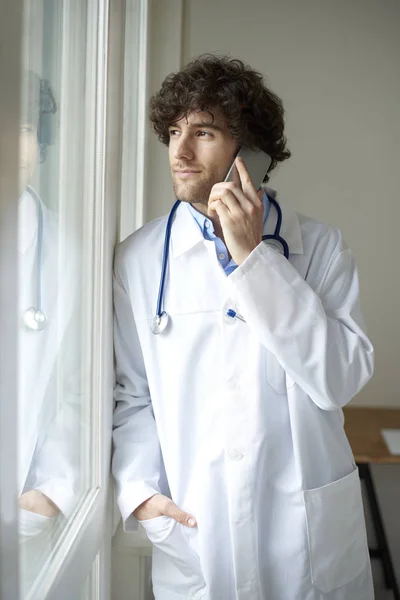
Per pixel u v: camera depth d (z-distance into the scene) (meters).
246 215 1.24
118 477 1.37
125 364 1.45
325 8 2.50
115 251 1.43
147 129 2.05
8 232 0.68
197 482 1.33
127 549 1.57
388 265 2.64
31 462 0.94
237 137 1.29
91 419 1.35
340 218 2.61
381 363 2.69
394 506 2.70
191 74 1.31
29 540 0.93
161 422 1.37
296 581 1.32
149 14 1.95
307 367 1.25
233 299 1.32
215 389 1.34
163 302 1.36
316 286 1.38
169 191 2.17
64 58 1.08
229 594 1.32
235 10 2.47
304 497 1.30
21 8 0.71
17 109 0.70
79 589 1.13
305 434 1.32
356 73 2.53
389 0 2.50
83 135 1.25
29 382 0.93
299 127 2.56
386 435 2.36
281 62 2.51
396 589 2.32
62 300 1.12
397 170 2.58
